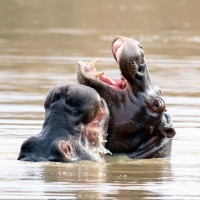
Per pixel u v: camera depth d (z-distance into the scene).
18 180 32.81
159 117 39.31
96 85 38.22
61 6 149.88
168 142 39.94
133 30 118.75
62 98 36.91
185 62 84.38
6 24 121.62
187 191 31.47
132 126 38.94
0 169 34.91
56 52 91.06
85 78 38.00
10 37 106.12
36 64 80.62
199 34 115.81
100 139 37.69
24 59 84.56
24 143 37.16
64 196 30.08
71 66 79.06
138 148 39.53
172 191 31.44
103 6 152.75
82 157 36.78
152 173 35.38
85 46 97.12
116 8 150.25
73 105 36.72
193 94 63.44
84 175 34.16
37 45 97.88
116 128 38.81
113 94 38.56
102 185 32.28
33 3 153.12
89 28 119.75
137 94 39.12
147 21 132.12
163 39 107.88
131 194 30.73
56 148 36.28
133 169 36.34
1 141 42.66
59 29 117.19
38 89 64.31
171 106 57.72
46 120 37.22
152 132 39.50
